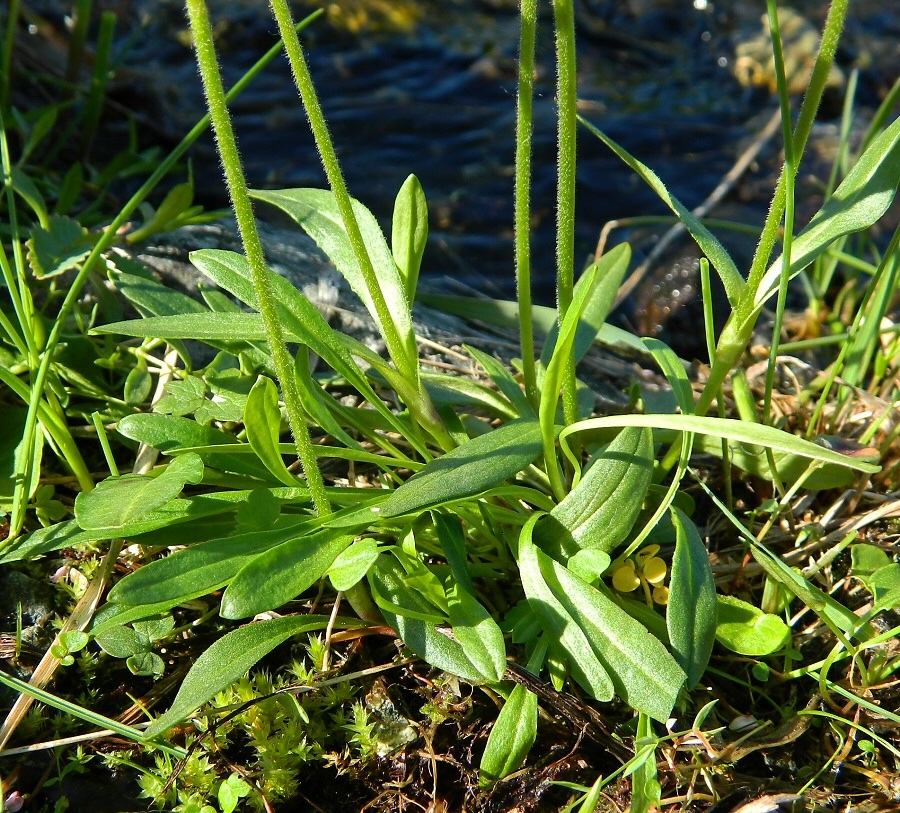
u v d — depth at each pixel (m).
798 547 0.48
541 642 0.43
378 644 0.45
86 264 0.46
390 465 0.46
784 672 0.44
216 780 0.42
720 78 0.98
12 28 0.63
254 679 0.44
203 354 0.53
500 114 0.91
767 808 0.42
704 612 0.42
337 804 0.42
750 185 0.80
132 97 0.83
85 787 0.42
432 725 0.43
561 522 0.43
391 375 0.44
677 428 0.41
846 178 0.44
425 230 0.47
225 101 0.38
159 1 1.05
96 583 0.45
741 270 0.69
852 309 0.63
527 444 0.42
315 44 1.02
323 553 0.41
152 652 0.44
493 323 0.57
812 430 0.50
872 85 0.93
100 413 0.49
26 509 0.46
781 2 1.06
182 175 0.76
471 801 0.42
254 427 0.42
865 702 0.42
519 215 0.44
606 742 0.42
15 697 0.43
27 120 0.65
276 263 0.58
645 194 0.80
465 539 0.46
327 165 0.41
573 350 0.48
